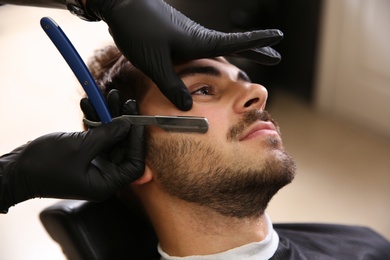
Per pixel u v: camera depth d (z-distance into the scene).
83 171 1.06
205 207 1.15
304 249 1.31
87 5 1.08
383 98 2.50
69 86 2.87
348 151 2.50
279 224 1.42
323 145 2.54
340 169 2.41
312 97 2.76
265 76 2.66
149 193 1.19
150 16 1.06
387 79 2.45
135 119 1.09
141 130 1.09
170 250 1.21
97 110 1.09
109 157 1.11
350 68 2.55
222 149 1.12
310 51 2.68
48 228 1.26
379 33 2.39
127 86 1.18
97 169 1.08
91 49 2.96
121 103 1.11
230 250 1.16
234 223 1.16
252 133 1.14
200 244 1.18
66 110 2.73
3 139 2.56
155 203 1.19
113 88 1.20
